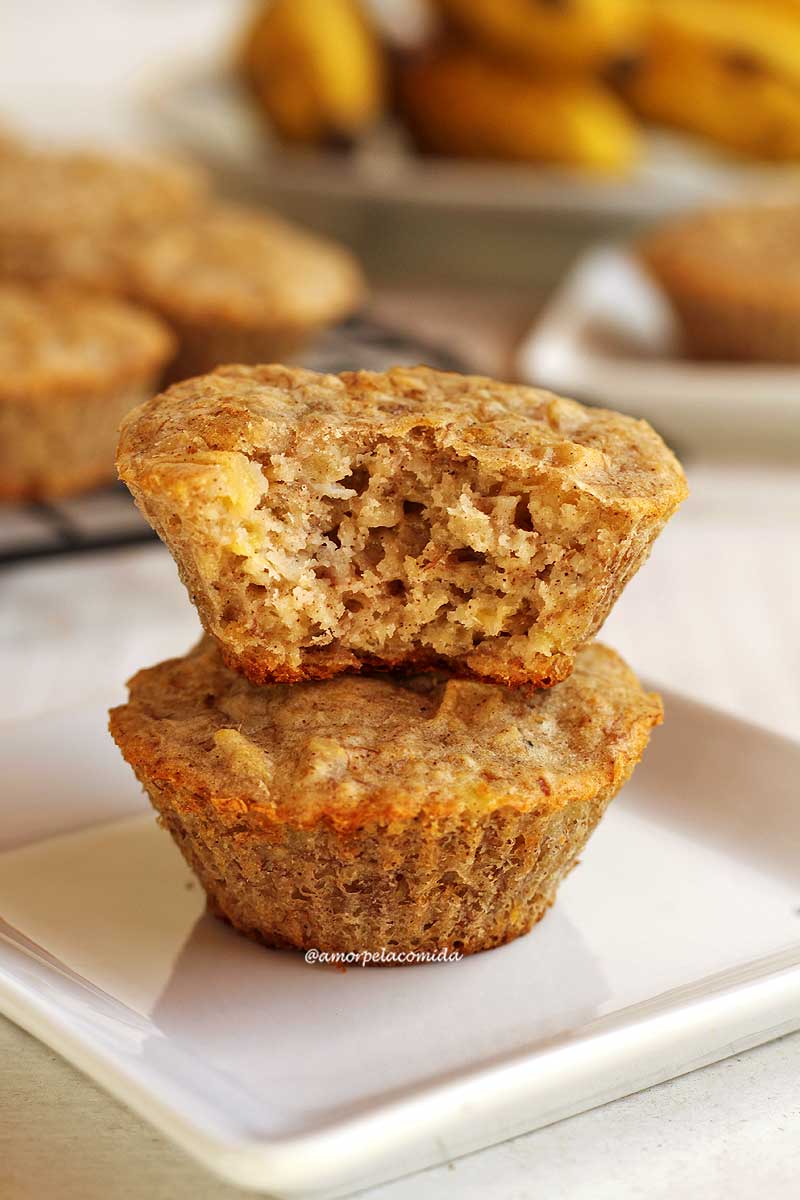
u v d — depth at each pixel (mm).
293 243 623
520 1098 315
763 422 558
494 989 344
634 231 714
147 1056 324
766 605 486
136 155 821
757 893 365
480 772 341
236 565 345
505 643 354
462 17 705
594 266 684
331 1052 330
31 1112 328
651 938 354
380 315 689
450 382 367
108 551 458
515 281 749
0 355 501
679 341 624
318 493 350
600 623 358
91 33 1209
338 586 353
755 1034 337
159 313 572
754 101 744
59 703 432
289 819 335
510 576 351
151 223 616
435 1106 309
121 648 458
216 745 344
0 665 448
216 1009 337
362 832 338
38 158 662
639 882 366
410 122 735
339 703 350
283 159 718
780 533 524
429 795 337
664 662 457
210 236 612
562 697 359
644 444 359
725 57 742
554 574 350
